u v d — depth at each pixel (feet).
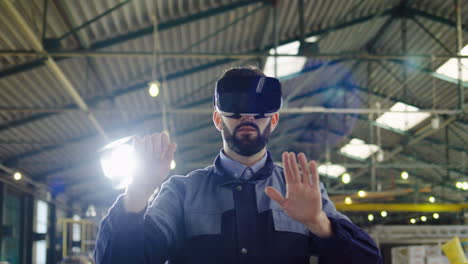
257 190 4.38
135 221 3.82
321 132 63.10
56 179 59.93
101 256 3.85
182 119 46.65
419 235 42.70
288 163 3.79
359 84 49.80
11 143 41.24
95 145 47.34
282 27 34.45
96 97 37.09
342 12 35.50
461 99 33.94
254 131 4.25
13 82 31.60
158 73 36.17
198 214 4.33
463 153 55.62
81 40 28.89
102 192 72.90
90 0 25.55
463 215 62.49
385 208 52.70
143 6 27.63
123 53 25.66
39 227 61.52
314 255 4.32
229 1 29.53
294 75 41.14
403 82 44.11
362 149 63.00
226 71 4.40
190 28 31.22
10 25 25.43
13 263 53.26
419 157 61.57
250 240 4.23
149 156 3.78
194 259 4.24
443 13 36.58
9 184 49.65
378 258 4.08
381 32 41.16
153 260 3.97
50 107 36.78
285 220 4.29
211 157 61.52
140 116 43.37
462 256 20.70
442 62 41.09
